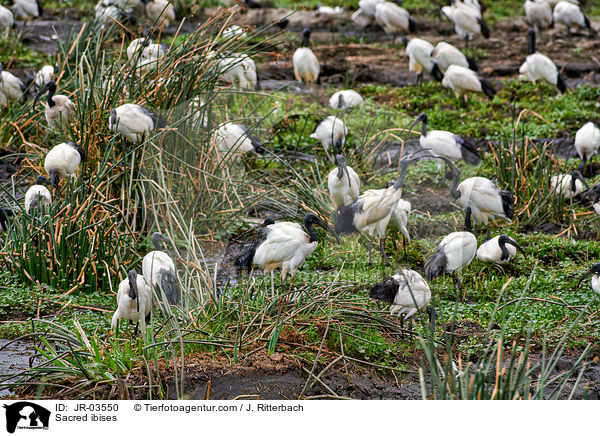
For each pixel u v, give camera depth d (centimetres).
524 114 4906
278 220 3262
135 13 6209
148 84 3191
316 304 2322
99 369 1986
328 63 6131
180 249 2914
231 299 2384
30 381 1938
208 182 3169
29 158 3625
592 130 4016
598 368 2178
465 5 6862
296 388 1947
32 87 4766
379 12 6700
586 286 2770
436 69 5541
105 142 3117
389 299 2162
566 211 3566
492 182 3083
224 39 3300
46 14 7181
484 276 2833
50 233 2748
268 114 3669
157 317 2291
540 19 7044
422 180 3378
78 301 2616
